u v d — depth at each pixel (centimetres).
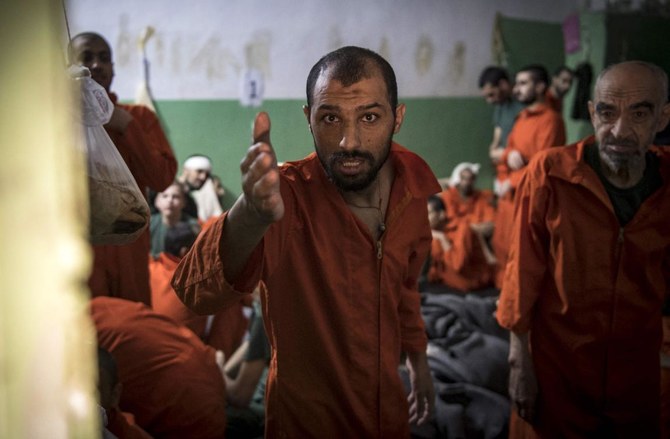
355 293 137
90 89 91
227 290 112
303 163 137
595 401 183
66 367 47
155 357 197
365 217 139
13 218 43
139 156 224
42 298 45
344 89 119
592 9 569
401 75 524
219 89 471
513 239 182
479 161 565
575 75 545
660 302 179
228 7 464
